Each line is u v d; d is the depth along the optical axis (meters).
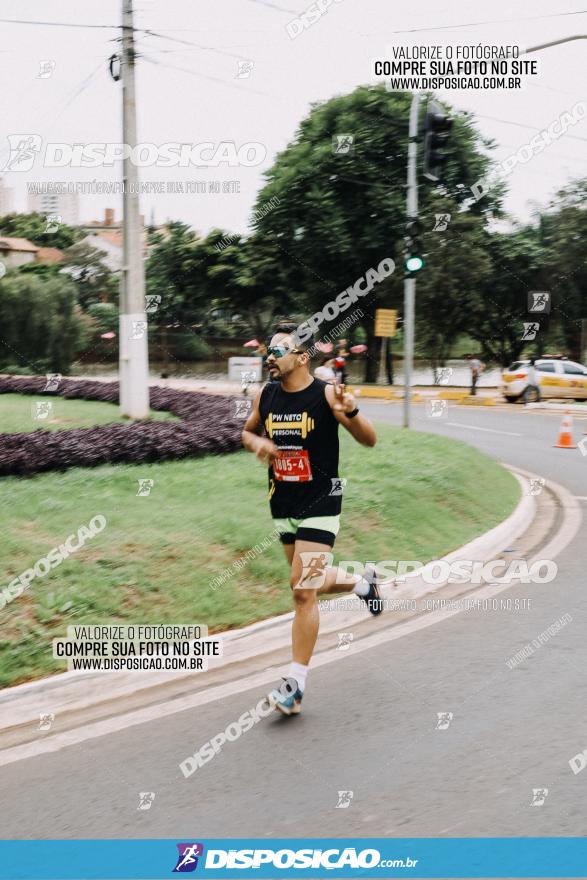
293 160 29.41
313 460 4.29
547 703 4.35
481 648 5.25
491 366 37.00
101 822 3.27
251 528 6.74
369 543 7.11
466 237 29.92
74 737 4.04
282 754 3.81
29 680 4.45
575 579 6.93
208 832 3.19
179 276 33.41
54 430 11.38
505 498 10.20
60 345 31.70
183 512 7.10
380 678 4.75
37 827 3.24
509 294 32.59
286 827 3.21
